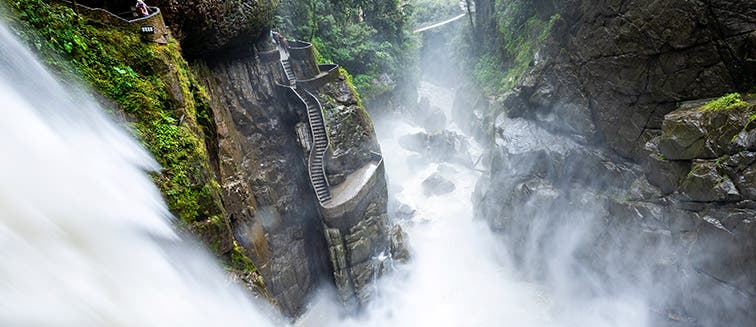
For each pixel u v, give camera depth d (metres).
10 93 7.26
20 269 5.83
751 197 11.95
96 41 10.51
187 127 11.87
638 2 16.20
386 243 21.52
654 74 16.28
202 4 16.55
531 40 30.81
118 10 14.30
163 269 8.94
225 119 18.92
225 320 10.38
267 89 21.16
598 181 18.98
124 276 7.75
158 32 12.99
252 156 20.09
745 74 14.02
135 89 10.77
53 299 6.07
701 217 13.34
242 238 17.05
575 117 20.33
